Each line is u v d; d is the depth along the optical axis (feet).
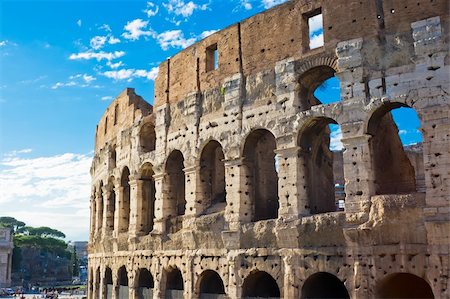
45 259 638.12
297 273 123.24
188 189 156.97
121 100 211.82
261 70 141.38
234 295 134.62
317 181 136.56
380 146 140.15
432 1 113.09
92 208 249.96
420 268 105.40
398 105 119.44
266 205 153.89
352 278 113.50
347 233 114.52
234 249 137.39
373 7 120.88
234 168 142.61
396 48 116.26
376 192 117.60
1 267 487.20
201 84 159.84
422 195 107.65
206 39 160.66
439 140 107.14
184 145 161.38
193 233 150.30
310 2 132.87
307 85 135.23
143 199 185.78
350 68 121.39
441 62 109.50
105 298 206.59
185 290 151.23
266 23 142.72
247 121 141.79
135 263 178.50
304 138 132.46
